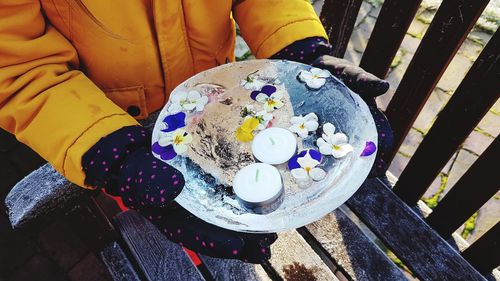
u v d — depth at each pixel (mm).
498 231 370
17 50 254
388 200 427
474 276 387
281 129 285
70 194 337
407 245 404
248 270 398
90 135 251
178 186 235
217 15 321
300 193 260
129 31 293
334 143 270
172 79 342
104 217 422
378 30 398
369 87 279
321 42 316
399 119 437
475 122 356
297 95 301
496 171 351
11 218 326
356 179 254
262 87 306
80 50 301
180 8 301
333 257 403
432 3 895
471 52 825
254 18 326
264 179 256
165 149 275
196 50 342
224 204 258
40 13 270
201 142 285
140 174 246
